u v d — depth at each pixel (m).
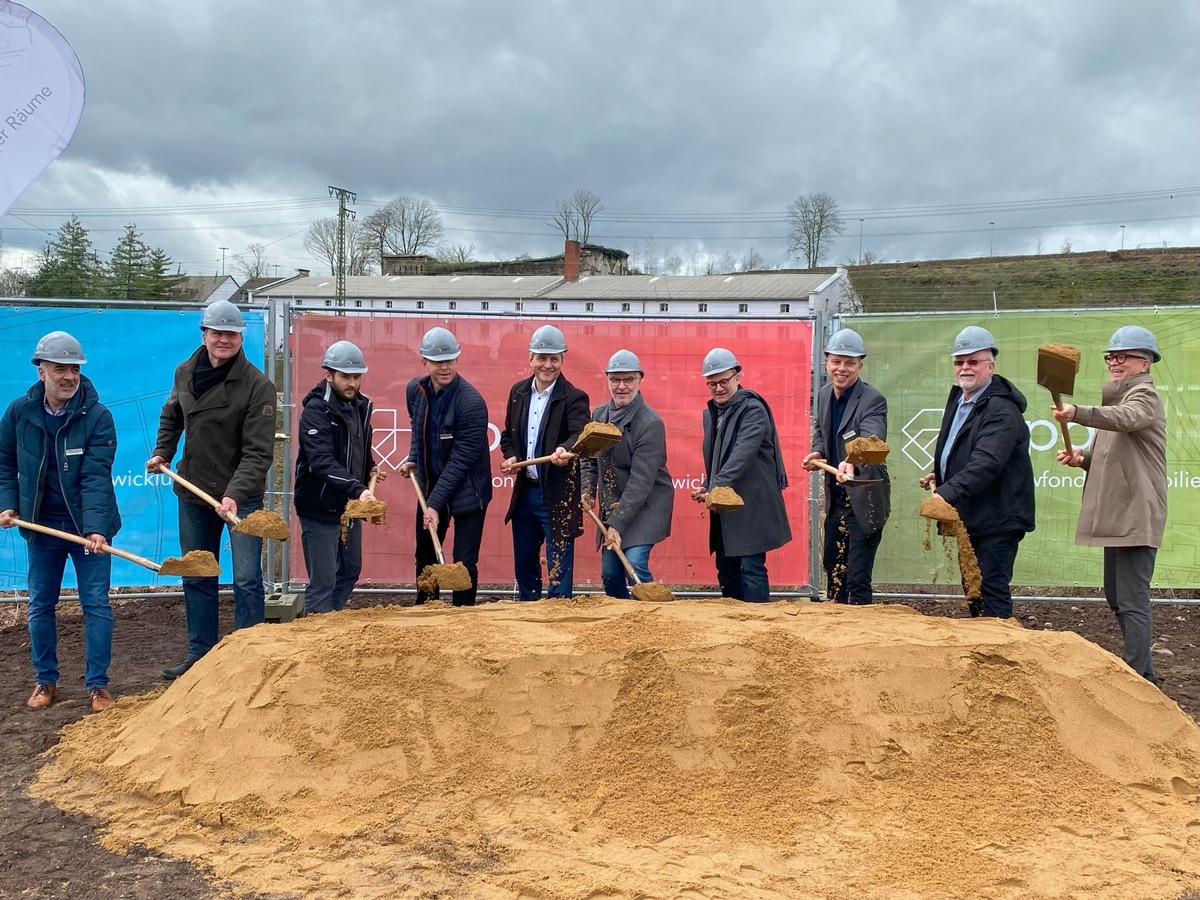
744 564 6.29
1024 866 3.48
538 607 5.30
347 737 4.11
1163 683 6.23
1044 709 4.32
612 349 8.05
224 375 5.96
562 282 47.78
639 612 5.02
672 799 3.93
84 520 5.29
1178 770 4.23
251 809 3.87
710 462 6.57
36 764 4.54
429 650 4.40
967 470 5.48
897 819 3.84
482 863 3.48
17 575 7.80
